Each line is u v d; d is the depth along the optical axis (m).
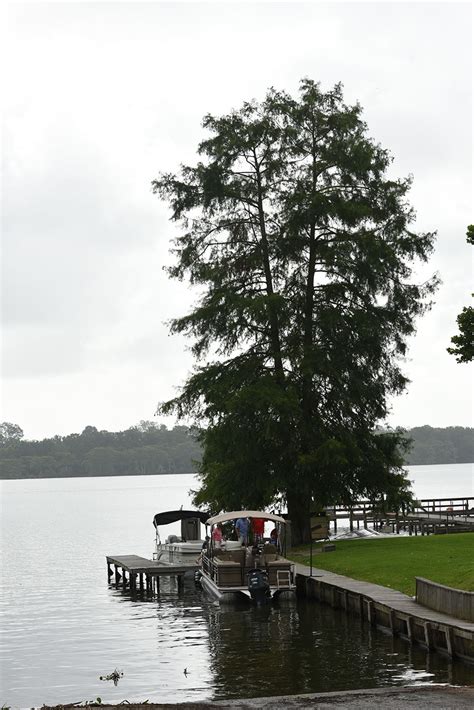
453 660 21.62
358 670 21.22
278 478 41.16
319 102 44.16
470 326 34.00
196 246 44.59
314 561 37.00
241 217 44.97
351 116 43.50
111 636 28.81
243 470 41.66
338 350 41.91
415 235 42.81
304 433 41.06
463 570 29.20
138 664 23.97
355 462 41.28
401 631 24.59
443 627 22.06
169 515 49.22
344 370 41.75
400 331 43.22
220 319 42.59
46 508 146.12
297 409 40.03
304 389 42.06
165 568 40.53
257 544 36.16
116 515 122.50
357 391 41.81
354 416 42.66
